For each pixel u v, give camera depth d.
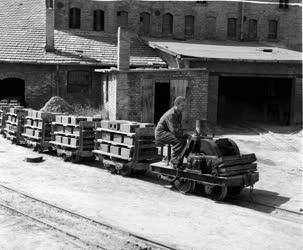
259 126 29.00
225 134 25.81
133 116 25.28
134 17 34.09
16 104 24.62
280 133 26.36
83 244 9.29
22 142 20.39
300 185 14.91
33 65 27.89
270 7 36.59
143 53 30.23
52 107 25.02
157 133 13.58
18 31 30.02
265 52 30.86
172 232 10.09
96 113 26.02
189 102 26.11
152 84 25.50
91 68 28.61
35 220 10.65
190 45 31.48
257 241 9.66
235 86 34.31
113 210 11.55
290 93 29.83
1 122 23.25
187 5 34.97
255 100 33.69
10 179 14.52
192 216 11.21
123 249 9.06
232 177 12.30
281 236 10.00
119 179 14.84
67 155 17.19
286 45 36.94
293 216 11.73
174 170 13.26
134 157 14.84
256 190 14.21
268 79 32.78
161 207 11.88
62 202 12.13
